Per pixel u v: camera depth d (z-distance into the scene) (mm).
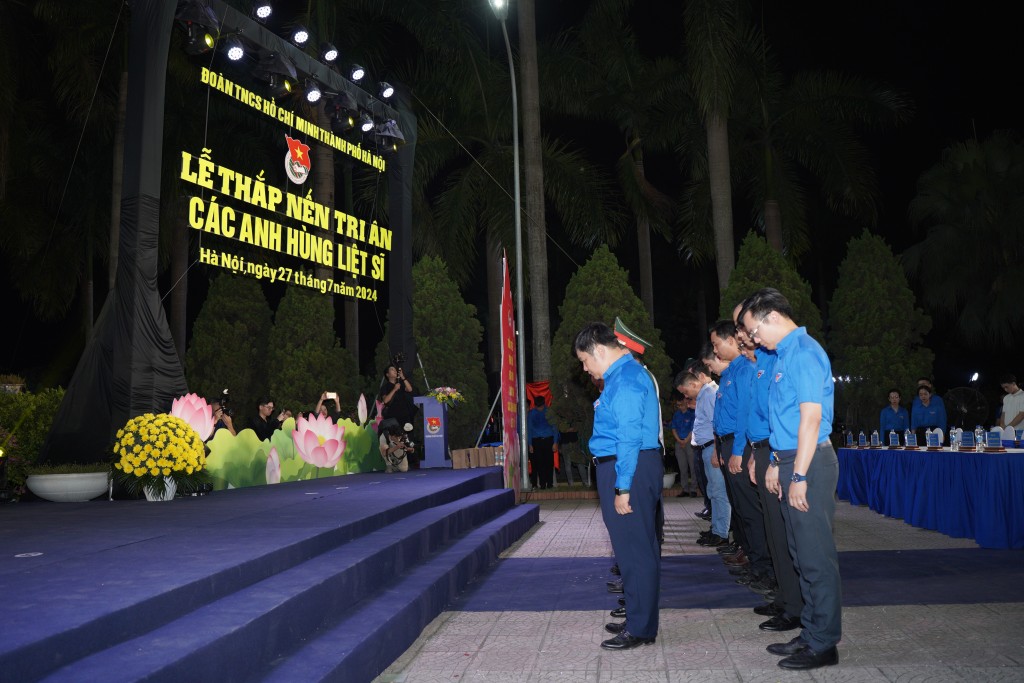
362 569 5320
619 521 4961
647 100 24859
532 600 6406
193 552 4934
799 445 4395
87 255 24344
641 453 5004
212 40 11109
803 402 4406
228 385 19781
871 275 19641
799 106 23984
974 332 26531
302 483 10477
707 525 10820
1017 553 7535
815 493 4438
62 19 19438
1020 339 27344
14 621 3312
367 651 4359
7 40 17219
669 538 9609
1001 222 25922
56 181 23906
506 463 11695
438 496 8914
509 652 4941
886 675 4211
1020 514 7684
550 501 15562
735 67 20375
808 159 24219
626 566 4961
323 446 11328
